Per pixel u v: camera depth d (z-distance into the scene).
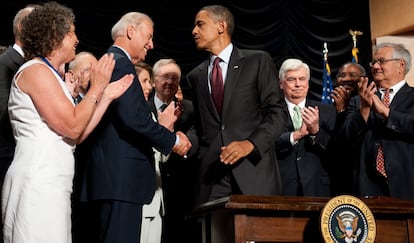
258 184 3.75
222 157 3.61
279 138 4.43
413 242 3.16
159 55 7.07
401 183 4.14
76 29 6.73
